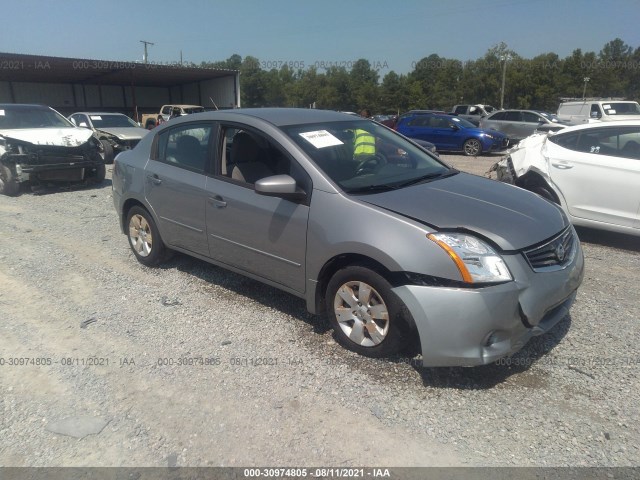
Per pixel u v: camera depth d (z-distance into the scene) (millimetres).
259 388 3096
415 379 3154
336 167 3635
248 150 4086
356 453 2564
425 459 2520
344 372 3244
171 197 4551
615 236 6387
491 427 2732
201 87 36219
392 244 3041
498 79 60938
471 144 17422
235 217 3969
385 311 3193
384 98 67625
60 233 6539
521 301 2932
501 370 3248
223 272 5008
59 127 10219
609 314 4043
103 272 5070
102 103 37781
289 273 3703
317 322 3934
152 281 4816
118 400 3012
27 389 3139
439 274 2918
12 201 8773
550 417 2803
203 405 2951
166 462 2523
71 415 2887
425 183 3799
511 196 3711
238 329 3842
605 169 5750
